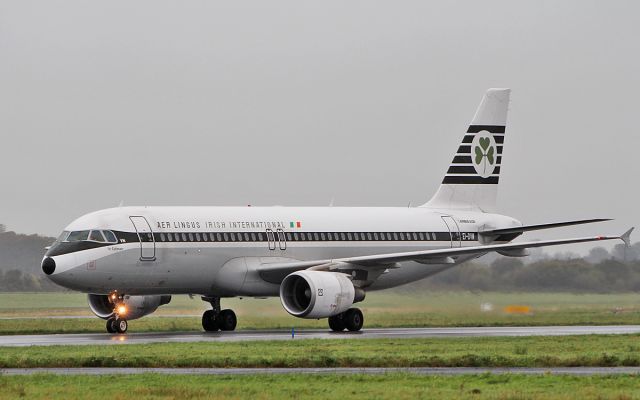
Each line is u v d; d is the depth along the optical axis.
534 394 84.94
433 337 153.88
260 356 115.75
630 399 81.25
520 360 111.38
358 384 91.81
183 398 83.19
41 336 166.12
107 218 169.75
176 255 173.62
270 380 94.75
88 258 165.00
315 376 97.44
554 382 92.94
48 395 85.50
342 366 109.56
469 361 110.19
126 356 116.19
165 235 173.00
